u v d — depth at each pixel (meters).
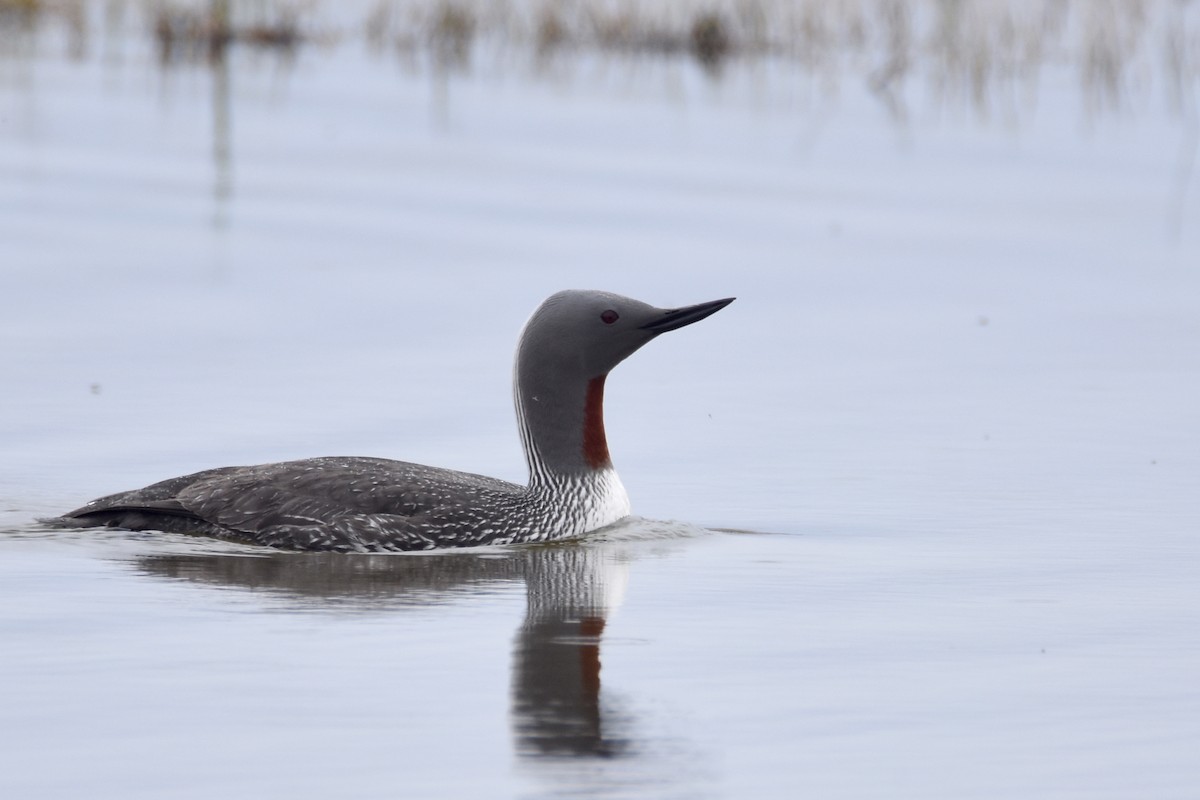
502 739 8.20
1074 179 27.06
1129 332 19.09
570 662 9.33
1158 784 7.83
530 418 12.33
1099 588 10.94
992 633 9.96
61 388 15.95
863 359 17.94
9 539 11.61
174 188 24.66
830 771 7.92
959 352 18.22
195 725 8.31
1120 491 13.48
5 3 37.91
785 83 34.41
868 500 13.21
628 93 33.03
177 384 16.19
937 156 28.50
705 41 37.50
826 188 26.17
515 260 21.55
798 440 15.00
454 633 9.80
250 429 14.82
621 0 39.97
